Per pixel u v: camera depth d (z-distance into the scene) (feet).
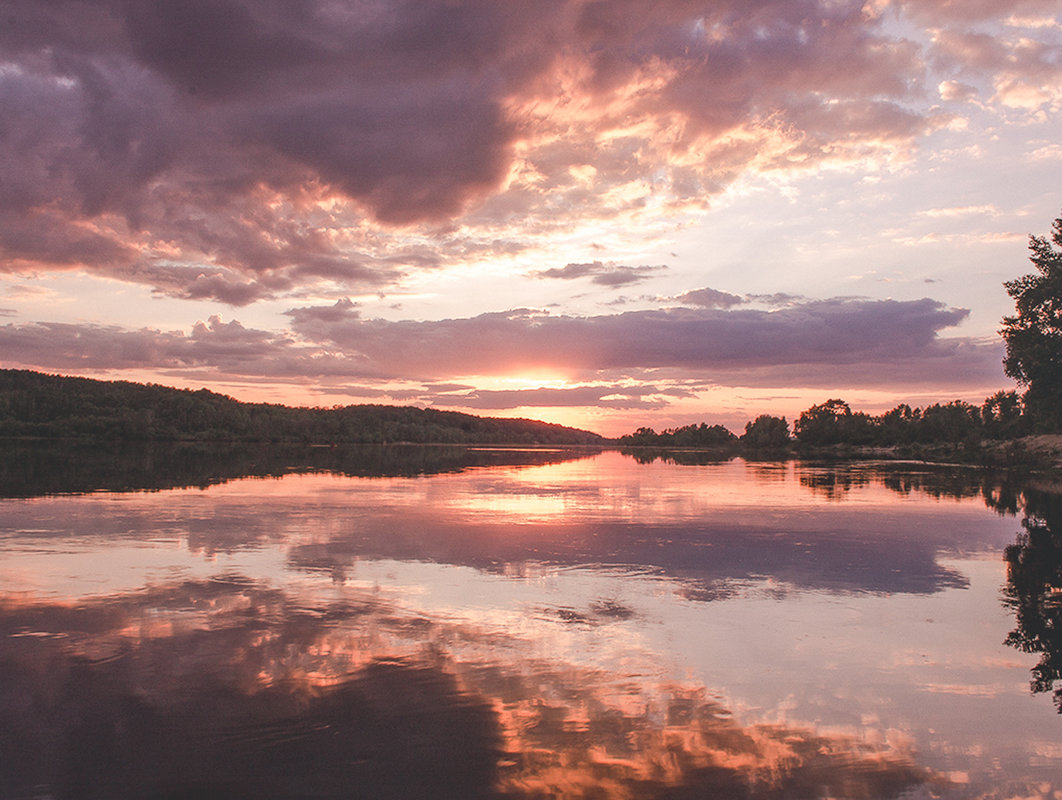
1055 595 39.42
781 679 26.48
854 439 417.08
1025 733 22.24
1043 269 161.58
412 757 20.10
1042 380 161.38
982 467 184.55
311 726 21.98
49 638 30.07
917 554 51.47
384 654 28.58
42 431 417.28
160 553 48.57
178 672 26.32
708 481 127.54
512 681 25.86
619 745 20.99
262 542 53.26
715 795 18.31
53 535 55.42
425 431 632.79
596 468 183.11
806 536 59.31
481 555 49.44
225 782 18.70
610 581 41.88
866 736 21.85
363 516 69.10
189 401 488.85
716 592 39.50
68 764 19.51
